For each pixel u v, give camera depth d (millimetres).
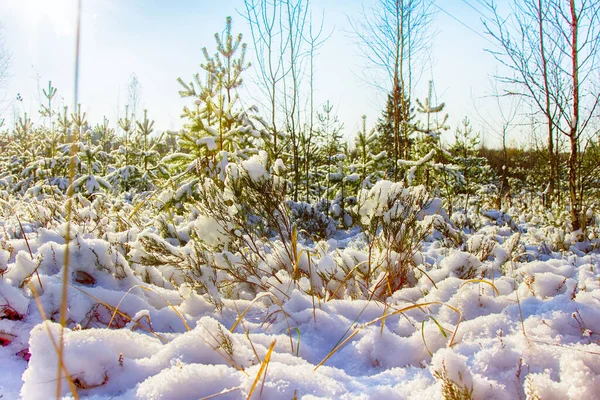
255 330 2094
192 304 2361
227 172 2973
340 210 8898
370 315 2256
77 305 2012
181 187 7129
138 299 2197
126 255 2898
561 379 1251
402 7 9977
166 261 2678
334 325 2049
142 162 15023
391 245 2791
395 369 1597
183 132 7840
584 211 6004
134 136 15828
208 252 2746
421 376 1431
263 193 2854
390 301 2475
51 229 3113
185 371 1321
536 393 1176
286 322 2102
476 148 12102
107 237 3109
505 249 3521
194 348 1567
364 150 10305
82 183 11016
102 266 2449
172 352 1559
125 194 12055
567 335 1660
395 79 10195
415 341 1765
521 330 1753
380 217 2789
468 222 7043
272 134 9797
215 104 7785
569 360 1291
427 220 3111
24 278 2023
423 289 2678
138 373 1449
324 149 11516
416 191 2891
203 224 2795
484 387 1248
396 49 10203
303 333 2023
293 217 7406
